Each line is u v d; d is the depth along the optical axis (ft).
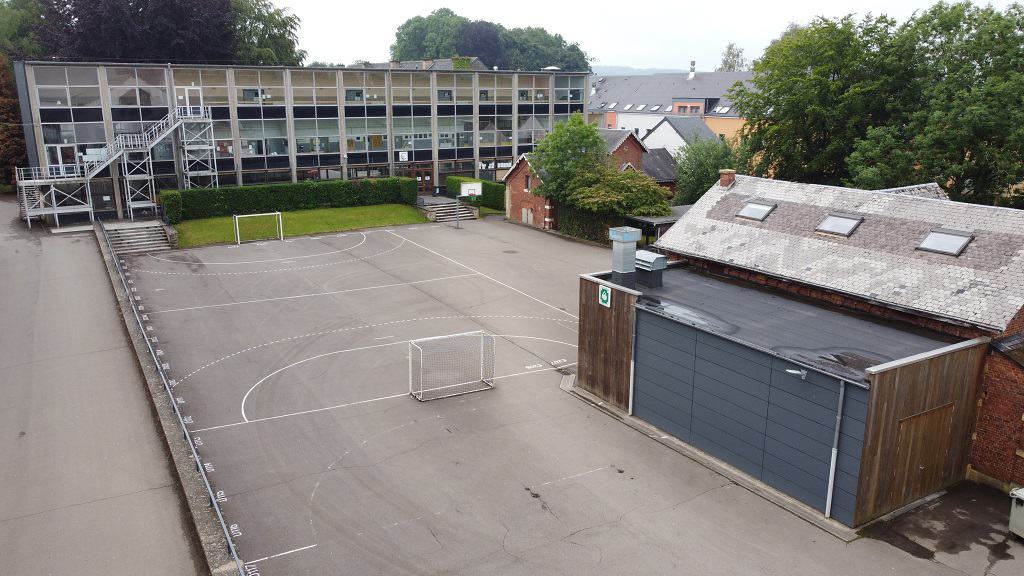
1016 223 61.72
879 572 47.37
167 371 81.35
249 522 52.49
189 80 164.14
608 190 147.33
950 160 117.29
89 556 48.08
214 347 89.35
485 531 51.90
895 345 57.93
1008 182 116.88
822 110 134.10
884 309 64.64
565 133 154.81
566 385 79.46
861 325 63.00
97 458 61.36
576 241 154.40
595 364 75.82
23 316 98.37
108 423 67.82
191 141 163.43
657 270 74.49
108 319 98.07
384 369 83.05
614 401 73.77
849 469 51.93
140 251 139.54
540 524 52.85
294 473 59.72
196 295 111.55
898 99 136.05
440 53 458.50
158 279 120.26
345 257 137.69
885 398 50.65
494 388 78.38
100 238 138.82
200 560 48.01
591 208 146.30
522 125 217.36
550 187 156.46
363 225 165.58
